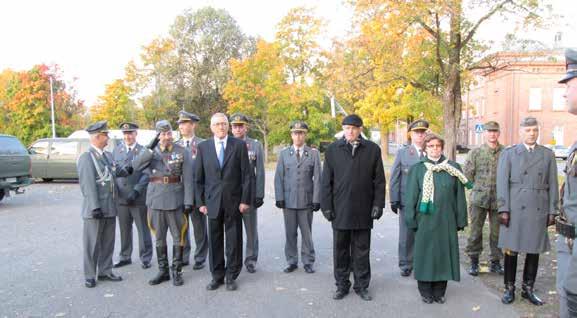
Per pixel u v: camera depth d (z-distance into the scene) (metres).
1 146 12.04
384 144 30.38
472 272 6.03
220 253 5.58
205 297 5.25
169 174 5.74
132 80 34.91
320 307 4.94
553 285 5.54
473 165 6.13
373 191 5.28
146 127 38.69
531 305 4.93
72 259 6.86
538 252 4.91
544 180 4.95
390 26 13.44
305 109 31.98
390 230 8.90
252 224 6.33
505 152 5.17
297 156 6.37
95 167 5.71
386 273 6.19
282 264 6.64
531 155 4.99
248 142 6.46
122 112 34.03
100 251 5.85
